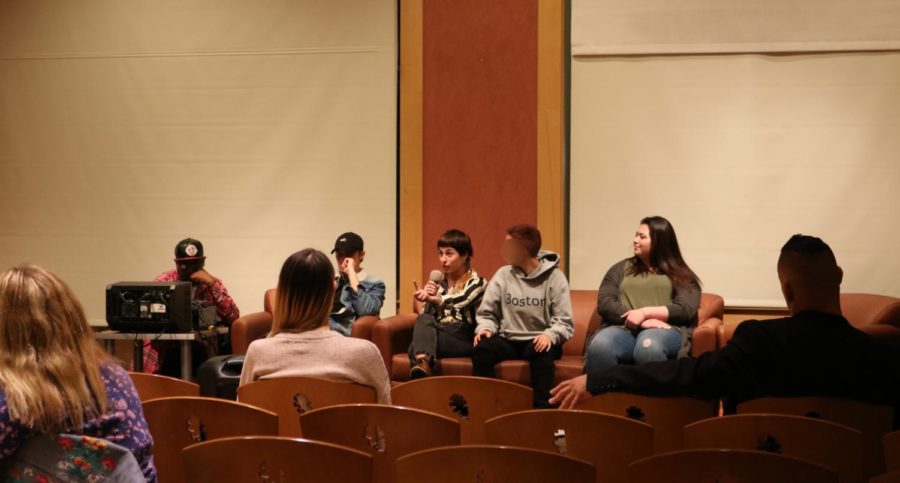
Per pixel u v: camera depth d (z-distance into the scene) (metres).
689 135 5.45
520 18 5.59
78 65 6.04
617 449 2.18
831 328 2.45
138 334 4.85
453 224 5.68
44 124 6.08
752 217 5.41
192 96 5.94
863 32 5.30
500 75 5.61
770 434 2.07
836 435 2.02
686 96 5.45
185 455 1.94
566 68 5.58
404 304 5.73
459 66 5.65
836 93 5.34
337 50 5.79
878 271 5.32
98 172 6.04
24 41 6.09
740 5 5.39
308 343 2.83
